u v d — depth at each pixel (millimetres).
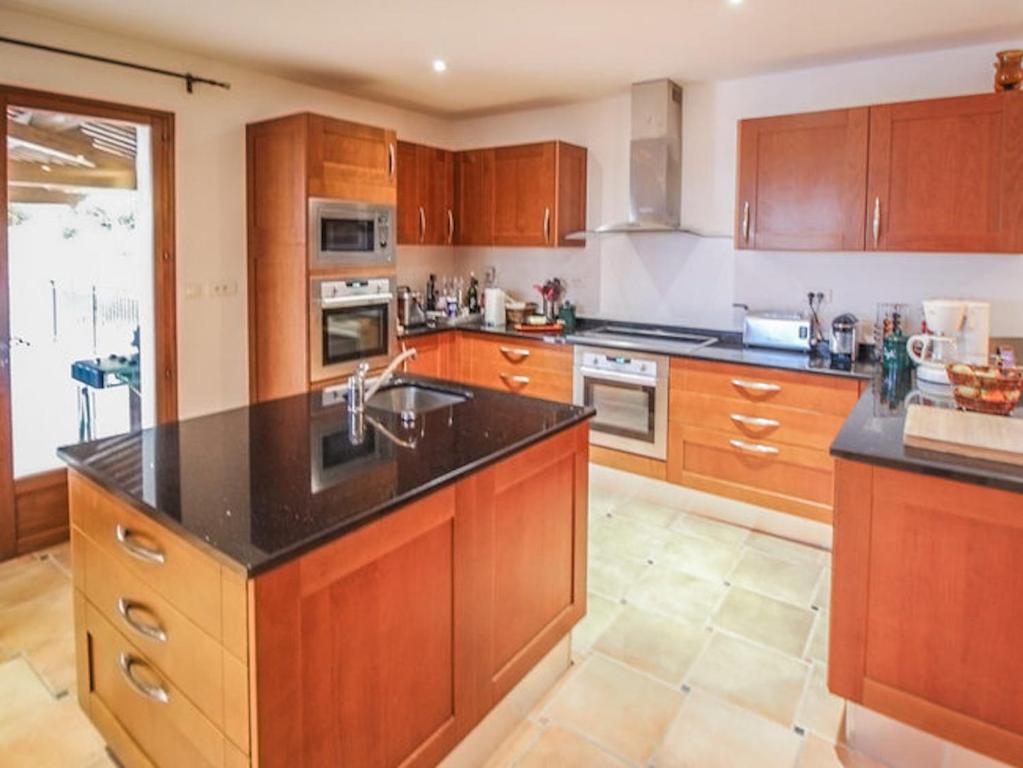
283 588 1318
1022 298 3342
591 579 3074
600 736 2105
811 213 3439
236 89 3859
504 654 2037
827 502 3350
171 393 3758
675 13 2959
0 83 3018
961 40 3279
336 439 2016
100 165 3426
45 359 3326
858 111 3268
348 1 2871
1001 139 2975
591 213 4711
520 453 2006
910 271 3609
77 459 1803
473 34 3268
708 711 2219
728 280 4191
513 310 4812
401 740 1671
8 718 2135
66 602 2836
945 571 1836
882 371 3225
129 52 3412
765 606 2854
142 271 3629
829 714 2211
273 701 1325
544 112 4840
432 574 1717
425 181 4770
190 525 1393
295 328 3787
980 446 1858
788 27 3121
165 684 1555
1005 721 1799
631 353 3928
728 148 4078
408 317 4691
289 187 3711
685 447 3783
